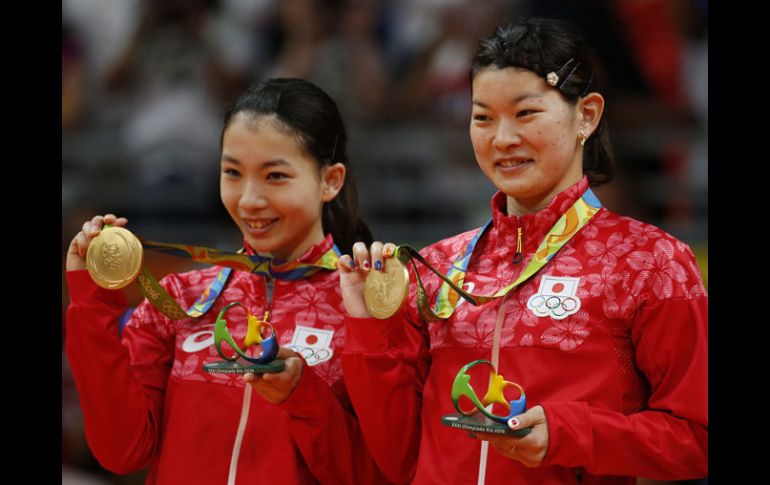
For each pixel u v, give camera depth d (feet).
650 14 52.21
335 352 24.36
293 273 25.08
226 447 23.86
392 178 53.78
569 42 21.83
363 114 54.60
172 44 56.29
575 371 20.98
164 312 24.53
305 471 23.84
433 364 22.59
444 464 21.70
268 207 23.97
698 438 20.74
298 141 24.07
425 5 55.31
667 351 20.98
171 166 54.19
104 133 55.62
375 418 22.54
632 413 21.40
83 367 23.29
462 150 54.13
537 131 21.42
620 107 52.01
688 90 52.39
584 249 21.85
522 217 22.53
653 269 21.27
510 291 21.89
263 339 22.38
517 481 20.95
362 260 22.45
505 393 21.24
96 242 22.74
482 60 21.77
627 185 51.24
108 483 47.39
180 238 52.80
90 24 57.11
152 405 24.68
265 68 56.29
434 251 24.20
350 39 55.57
